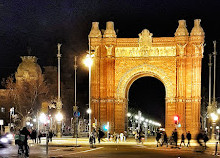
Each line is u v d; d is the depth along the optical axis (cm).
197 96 7556
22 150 3488
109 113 7781
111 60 7831
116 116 7800
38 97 11469
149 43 7781
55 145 5553
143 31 7819
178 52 7662
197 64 7600
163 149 5125
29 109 11225
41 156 3769
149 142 7050
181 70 7612
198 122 7531
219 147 5681
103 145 5897
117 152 4428
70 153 4219
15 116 10969
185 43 7625
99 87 7900
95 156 3834
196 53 7588
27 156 3494
